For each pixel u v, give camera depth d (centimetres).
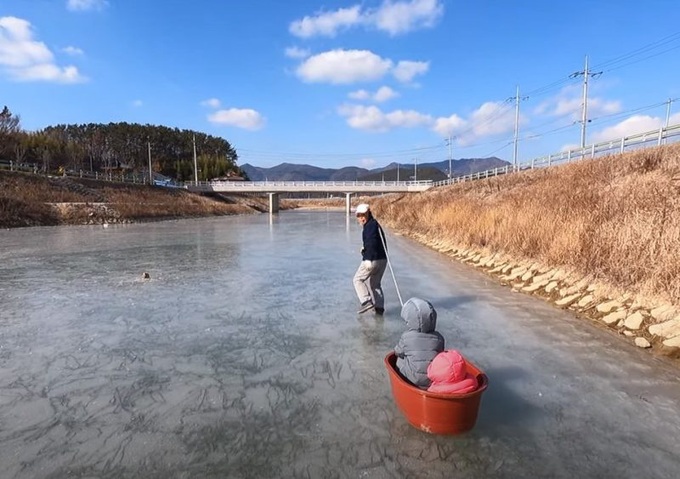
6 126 5441
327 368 458
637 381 419
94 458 301
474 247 1255
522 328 586
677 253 577
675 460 297
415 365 357
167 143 10250
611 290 645
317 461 298
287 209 8562
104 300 747
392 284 889
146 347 519
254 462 297
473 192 2572
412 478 280
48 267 1109
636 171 1230
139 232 2366
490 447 312
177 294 793
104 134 8844
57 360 478
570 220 888
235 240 1884
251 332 575
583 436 326
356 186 5981
